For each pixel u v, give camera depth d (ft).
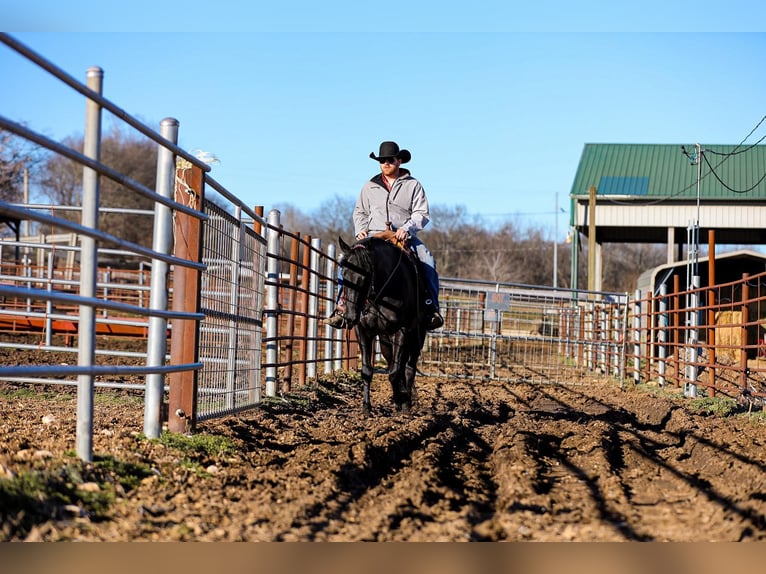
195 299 27.45
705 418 42.68
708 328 53.52
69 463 20.04
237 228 32.83
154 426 25.85
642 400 55.16
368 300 35.01
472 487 24.59
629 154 164.76
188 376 27.32
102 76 20.88
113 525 17.80
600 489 24.47
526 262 343.87
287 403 39.55
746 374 48.08
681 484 25.36
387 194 39.68
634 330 73.67
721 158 159.53
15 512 16.67
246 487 22.22
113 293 92.32
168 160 26.27
